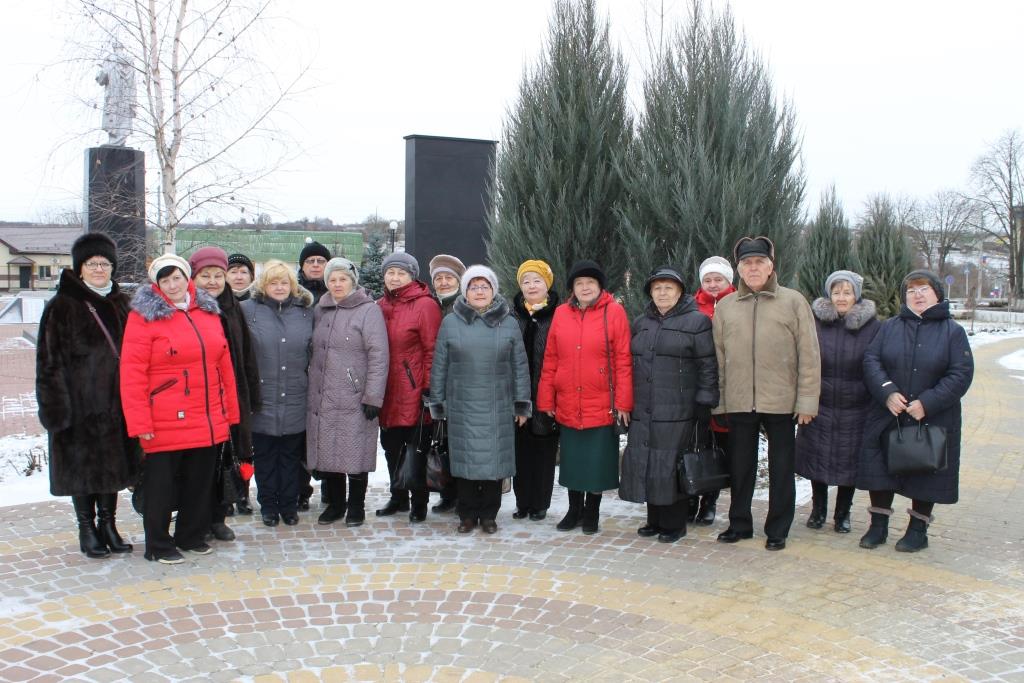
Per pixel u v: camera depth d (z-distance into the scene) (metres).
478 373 5.41
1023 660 3.73
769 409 5.12
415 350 5.77
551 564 5.03
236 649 3.85
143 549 5.29
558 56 7.60
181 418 4.92
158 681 3.53
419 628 4.10
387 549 5.31
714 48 7.50
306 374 5.75
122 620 4.18
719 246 6.98
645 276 7.20
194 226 9.77
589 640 3.96
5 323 30.86
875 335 5.34
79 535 5.28
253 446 5.72
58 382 4.75
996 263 63.88
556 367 5.57
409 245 10.07
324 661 3.73
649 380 5.27
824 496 5.77
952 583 4.71
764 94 7.55
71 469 4.87
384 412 5.78
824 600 4.45
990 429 10.09
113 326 4.99
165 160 9.05
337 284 5.61
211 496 5.23
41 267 62.41
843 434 5.46
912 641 3.94
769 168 7.28
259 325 5.62
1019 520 6.00
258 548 5.32
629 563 5.04
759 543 5.42
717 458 5.28
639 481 5.28
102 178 9.19
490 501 5.68
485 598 4.49
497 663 3.71
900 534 5.66
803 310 5.10
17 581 4.70
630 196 7.47
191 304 5.01
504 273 7.63
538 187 7.38
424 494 5.89
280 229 26.39
